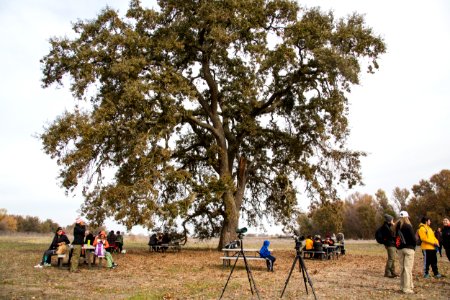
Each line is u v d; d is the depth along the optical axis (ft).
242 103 87.51
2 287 32.63
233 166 101.91
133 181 67.72
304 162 89.97
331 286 35.06
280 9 81.46
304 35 76.02
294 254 81.15
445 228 40.83
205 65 87.25
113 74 69.21
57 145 61.26
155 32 79.97
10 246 92.79
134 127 68.69
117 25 73.20
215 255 73.61
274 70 82.79
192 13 81.30
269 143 97.04
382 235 42.29
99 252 49.83
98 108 66.03
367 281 38.40
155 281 38.37
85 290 32.58
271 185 100.32
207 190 72.43
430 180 243.60
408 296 29.78
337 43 77.46
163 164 68.03
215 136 86.79
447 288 33.78
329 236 82.84
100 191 63.21
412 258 31.81
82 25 74.23
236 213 87.81
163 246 85.20
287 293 31.40
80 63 70.59
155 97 69.36
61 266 50.14
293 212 95.04
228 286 35.04
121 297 29.45
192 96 72.02
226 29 77.82
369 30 78.38
